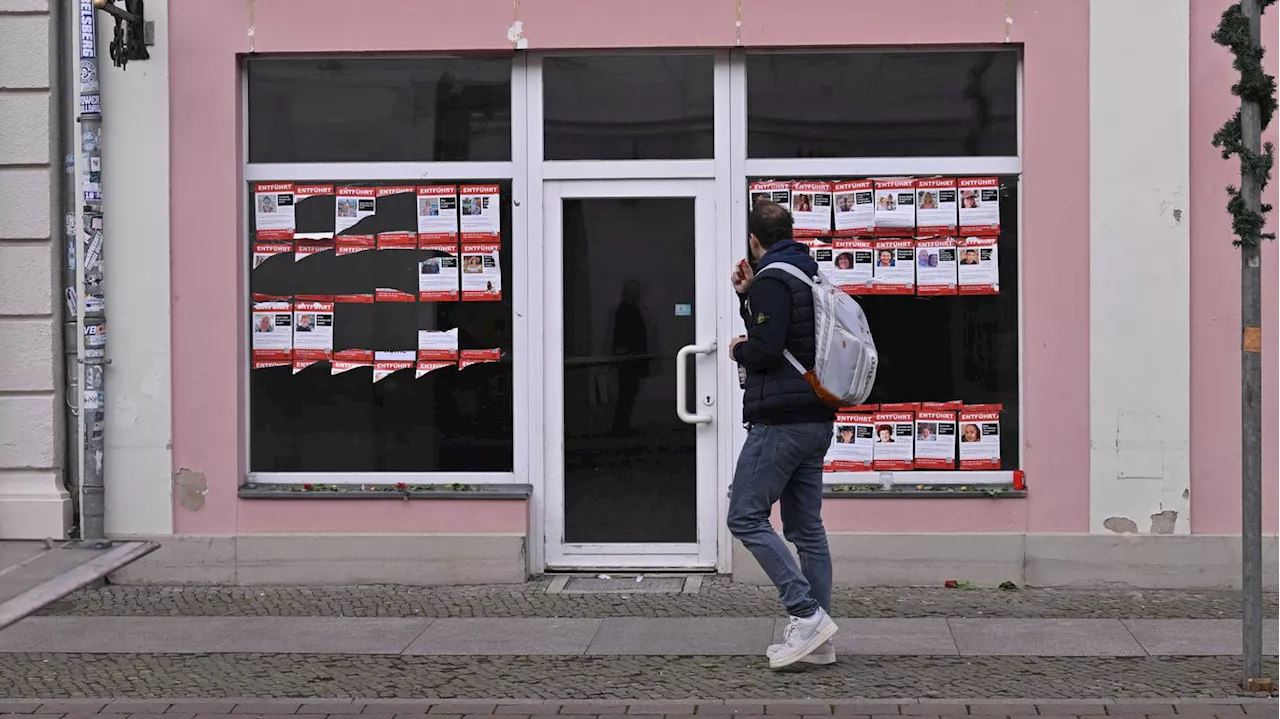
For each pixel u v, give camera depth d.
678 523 8.30
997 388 8.12
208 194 8.18
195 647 6.83
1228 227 7.85
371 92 8.33
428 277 8.34
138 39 8.04
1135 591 7.89
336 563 8.16
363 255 8.35
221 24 8.14
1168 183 7.85
